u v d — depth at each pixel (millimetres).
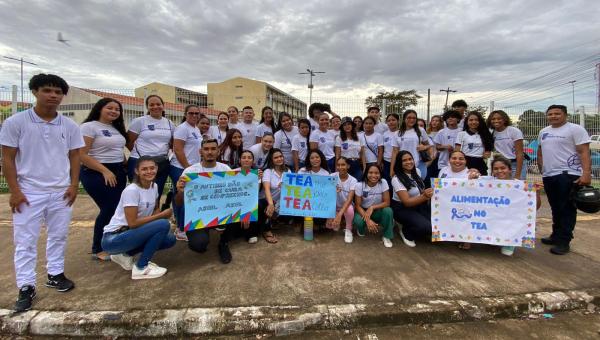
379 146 5480
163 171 3963
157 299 2676
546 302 2713
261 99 25547
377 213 4215
